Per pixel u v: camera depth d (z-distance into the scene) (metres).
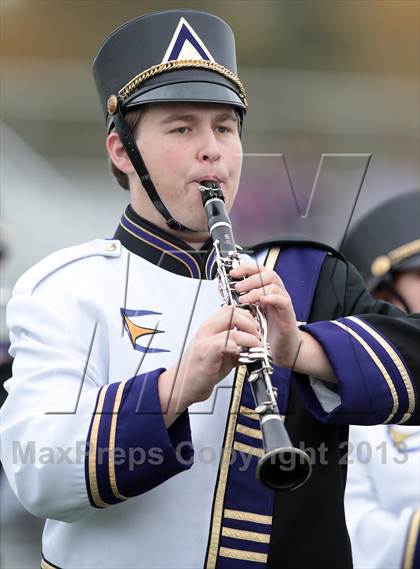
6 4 33.03
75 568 9.01
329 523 9.09
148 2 34.28
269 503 9.02
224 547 8.90
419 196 14.55
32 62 31.73
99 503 8.50
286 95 31.91
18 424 8.66
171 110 9.23
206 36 9.52
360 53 35.59
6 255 19.44
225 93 9.28
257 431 9.12
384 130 32.16
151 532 8.93
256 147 31.23
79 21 33.41
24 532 17.06
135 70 9.45
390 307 9.73
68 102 30.39
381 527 11.62
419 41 35.81
